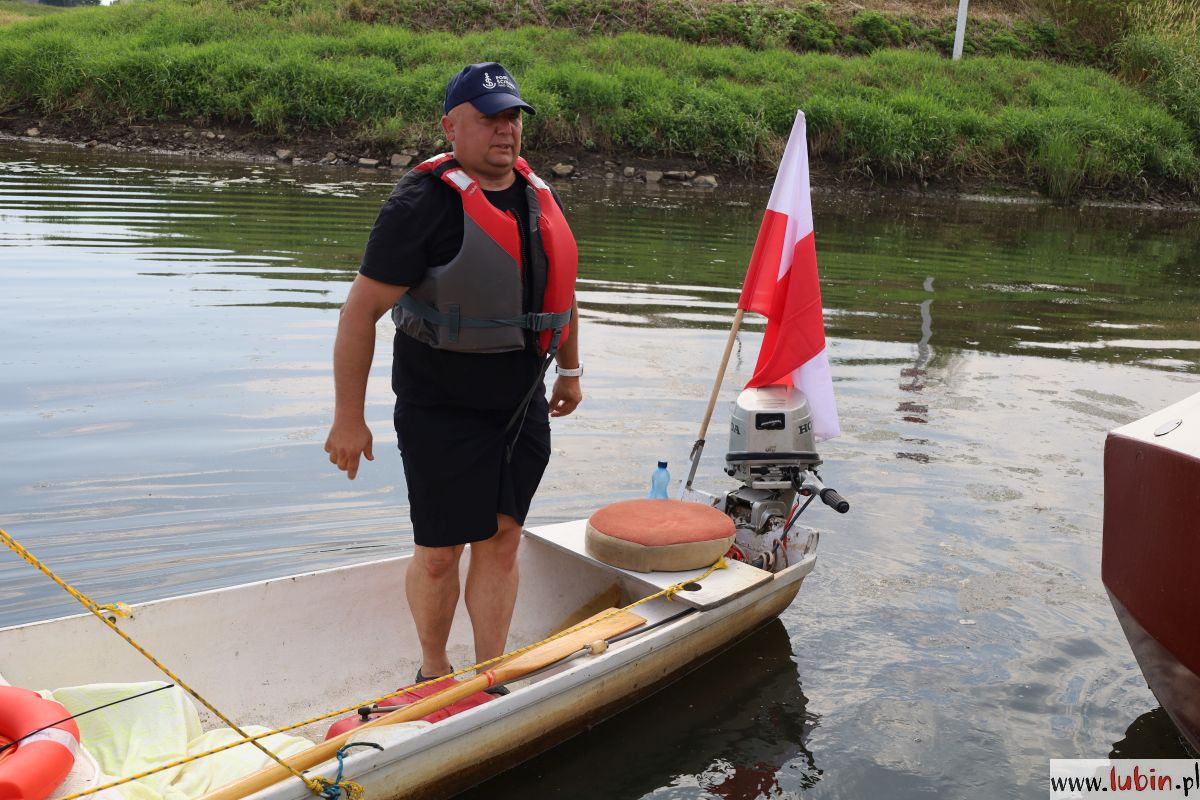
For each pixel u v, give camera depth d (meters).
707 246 11.58
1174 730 3.31
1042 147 18.70
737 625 3.65
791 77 19.61
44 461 4.86
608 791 2.94
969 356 7.81
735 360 7.16
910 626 3.88
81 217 11.04
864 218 15.33
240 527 4.33
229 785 2.37
